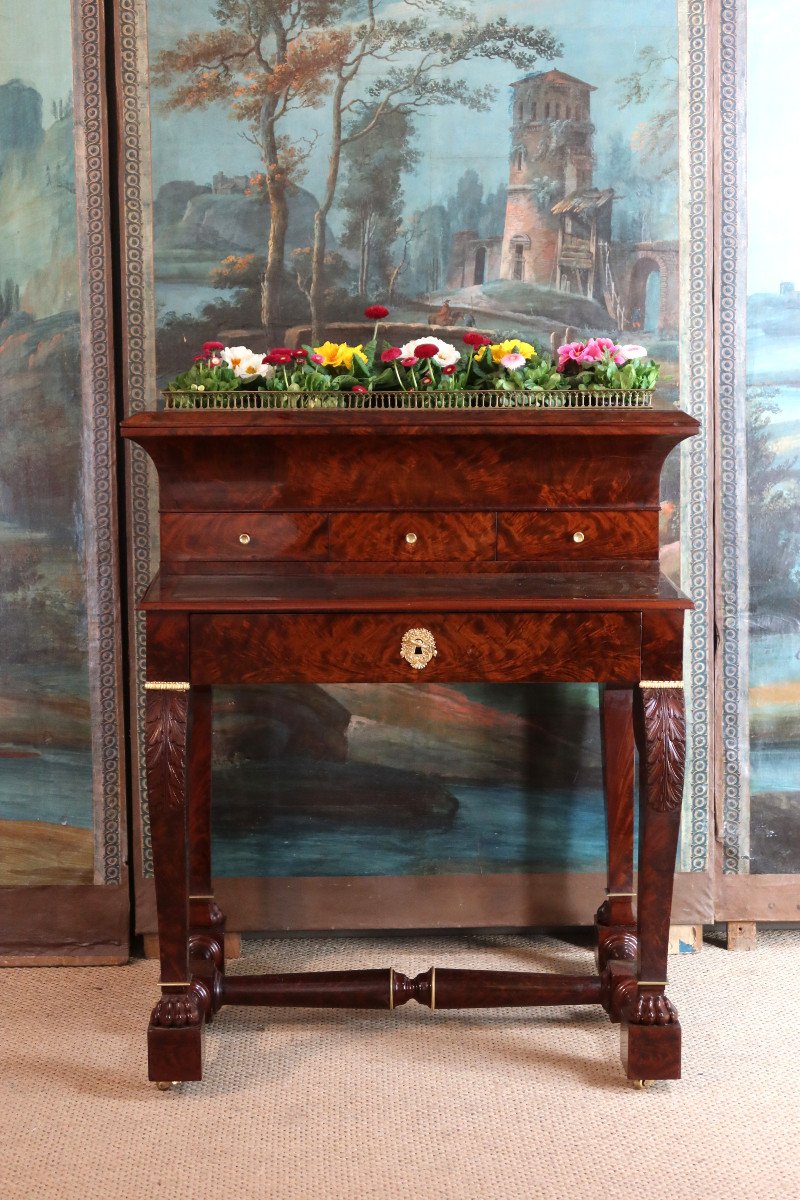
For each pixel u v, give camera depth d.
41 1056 2.81
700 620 3.20
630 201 3.10
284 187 3.07
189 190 3.06
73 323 3.06
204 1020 2.83
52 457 3.11
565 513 2.61
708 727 3.23
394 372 2.65
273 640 2.52
